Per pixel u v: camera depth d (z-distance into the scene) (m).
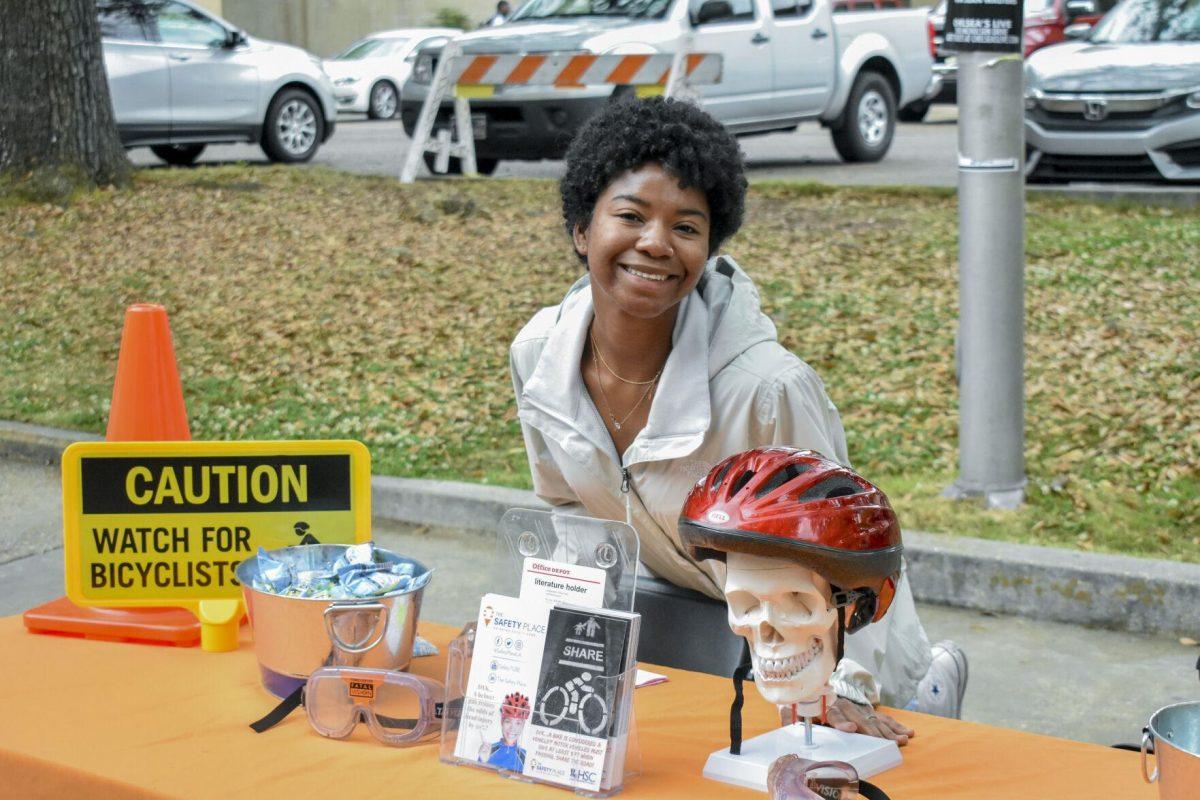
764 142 17.02
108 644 2.73
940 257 9.41
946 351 7.63
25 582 5.64
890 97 14.56
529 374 2.82
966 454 5.78
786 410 2.54
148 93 13.45
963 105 5.42
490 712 2.13
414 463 6.72
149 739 2.25
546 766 2.07
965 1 5.27
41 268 10.03
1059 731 4.22
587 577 2.17
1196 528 5.45
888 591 2.08
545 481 2.86
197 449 2.79
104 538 2.79
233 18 30.45
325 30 31.56
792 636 2.05
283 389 7.80
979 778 2.11
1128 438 6.34
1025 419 6.59
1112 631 4.93
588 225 2.52
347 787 2.06
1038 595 5.04
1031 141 10.95
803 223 10.46
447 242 10.20
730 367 2.55
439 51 12.38
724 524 2.00
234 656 2.67
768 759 2.10
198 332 8.70
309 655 2.34
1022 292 5.60
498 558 2.36
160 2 13.80
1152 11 11.31
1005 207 5.48
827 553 1.96
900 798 2.04
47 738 2.26
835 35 13.80
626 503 2.66
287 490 2.79
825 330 8.05
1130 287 8.54
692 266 2.42
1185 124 10.33
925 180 12.99
